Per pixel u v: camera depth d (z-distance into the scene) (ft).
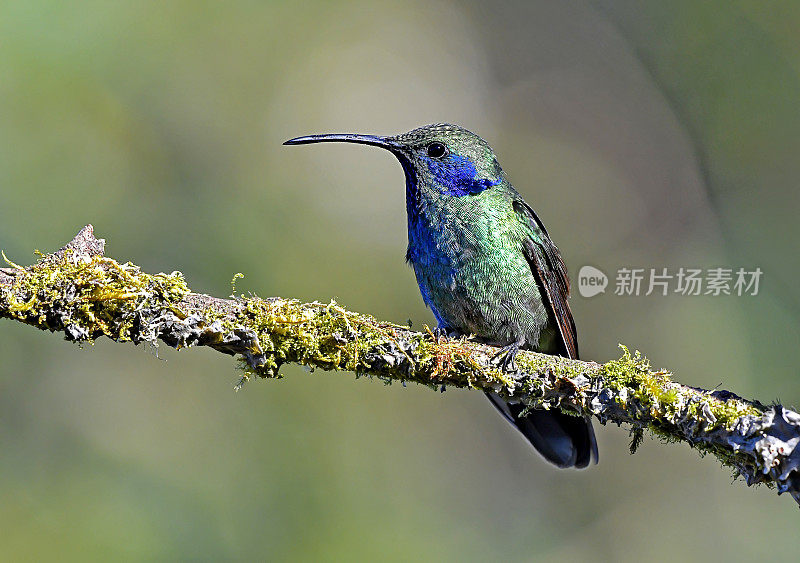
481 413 42.73
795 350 45.78
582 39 58.23
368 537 34.50
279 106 44.34
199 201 40.47
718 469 43.50
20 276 17.12
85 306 17.11
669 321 48.65
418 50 53.67
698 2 54.29
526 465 43.24
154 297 17.48
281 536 33.42
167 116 40.14
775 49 51.01
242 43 44.34
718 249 50.44
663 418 18.13
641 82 55.67
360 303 42.98
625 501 43.34
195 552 32.04
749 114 51.37
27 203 36.24
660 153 54.03
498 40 58.29
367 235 45.27
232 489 34.24
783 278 47.80
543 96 57.21
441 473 40.29
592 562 41.83
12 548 30.17
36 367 34.50
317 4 49.24
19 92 35.94
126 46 38.91
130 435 34.63
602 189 54.65
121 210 38.04
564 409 19.36
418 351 18.94
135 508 32.45
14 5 35.60
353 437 37.29
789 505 41.68
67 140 37.09
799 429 16.84
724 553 41.75
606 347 48.98
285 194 43.21
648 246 52.65
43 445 33.50
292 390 36.94
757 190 50.29
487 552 39.88
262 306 18.13
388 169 46.91
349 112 48.06
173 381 36.09
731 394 17.85
